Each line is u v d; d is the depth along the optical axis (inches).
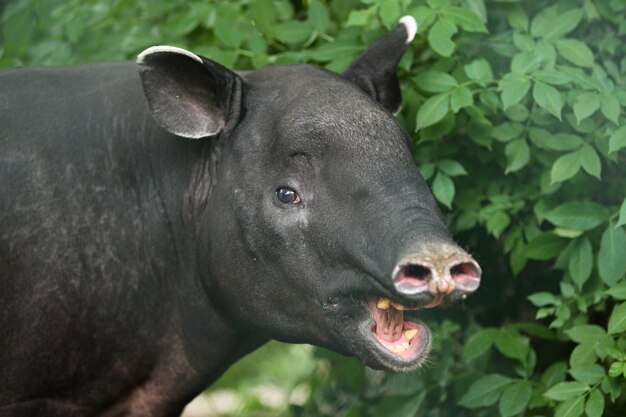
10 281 531.8
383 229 462.0
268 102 525.7
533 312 708.0
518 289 706.2
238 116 525.0
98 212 547.2
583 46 606.5
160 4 738.2
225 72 524.7
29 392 543.2
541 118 621.9
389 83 559.5
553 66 602.2
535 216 645.9
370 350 485.7
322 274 494.9
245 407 996.6
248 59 701.3
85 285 544.1
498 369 689.6
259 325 530.9
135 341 561.9
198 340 566.9
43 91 557.9
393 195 472.4
